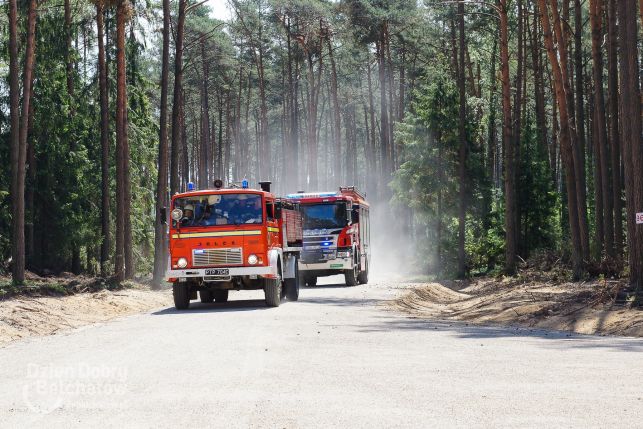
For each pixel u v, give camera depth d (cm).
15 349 1501
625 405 860
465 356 1283
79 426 789
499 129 7631
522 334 1675
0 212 3838
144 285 3497
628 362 1203
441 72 4666
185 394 949
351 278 3631
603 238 3422
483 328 1828
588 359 1242
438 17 5962
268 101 9719
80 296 2705
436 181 4462
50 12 3916
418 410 842
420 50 6612
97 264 4356
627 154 2205
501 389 966
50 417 834
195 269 2359
